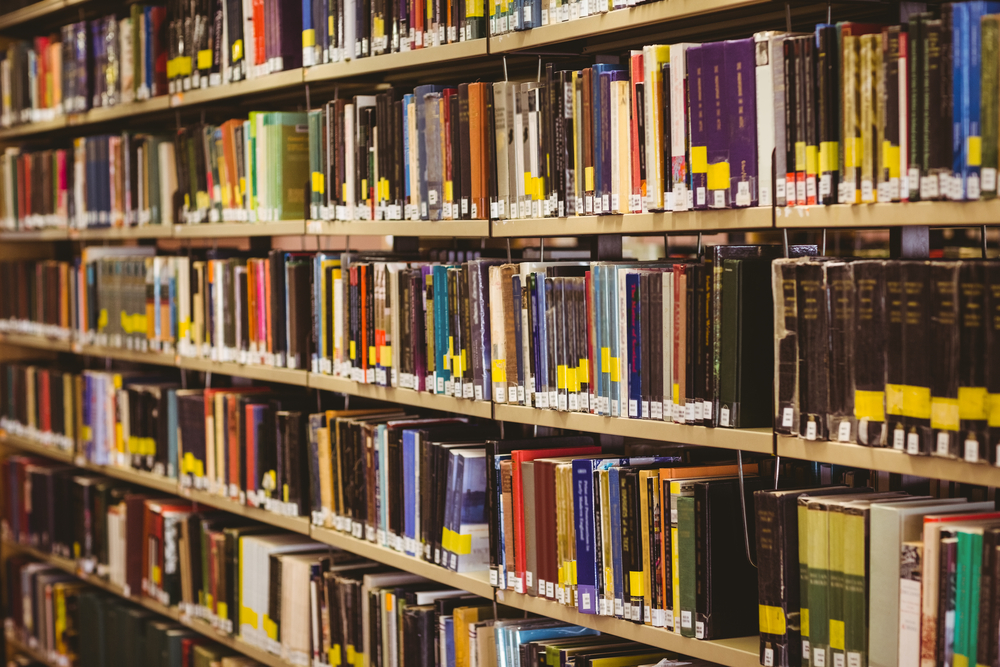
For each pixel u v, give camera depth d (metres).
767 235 2.31
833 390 1.60
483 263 2.28
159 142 3.62
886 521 1.52
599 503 2.00
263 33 3.00
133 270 3.73
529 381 2.20
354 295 2.70
